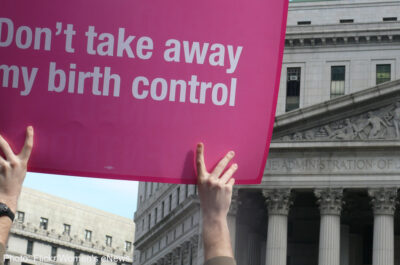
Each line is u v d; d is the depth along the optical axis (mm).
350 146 80312
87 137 9719
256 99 9938
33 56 9703
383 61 96375
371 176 80562
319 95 96938
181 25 9844
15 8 9688
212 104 9852
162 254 116812
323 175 81500
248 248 87812
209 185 8906
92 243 191375
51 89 9688
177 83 9812
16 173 8469
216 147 9852
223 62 9898
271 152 82812
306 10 102312
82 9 9742
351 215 91625
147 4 9805
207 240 8648
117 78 9750
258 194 85375
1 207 8188
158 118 9773
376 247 79062
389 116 80438
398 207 87312
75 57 9734
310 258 93375
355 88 96250
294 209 94500
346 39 97062
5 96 9672
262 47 9969
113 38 9750
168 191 116125
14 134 9641
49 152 9672
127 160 9758
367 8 100938
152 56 9797
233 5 9938
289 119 81188
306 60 98062
